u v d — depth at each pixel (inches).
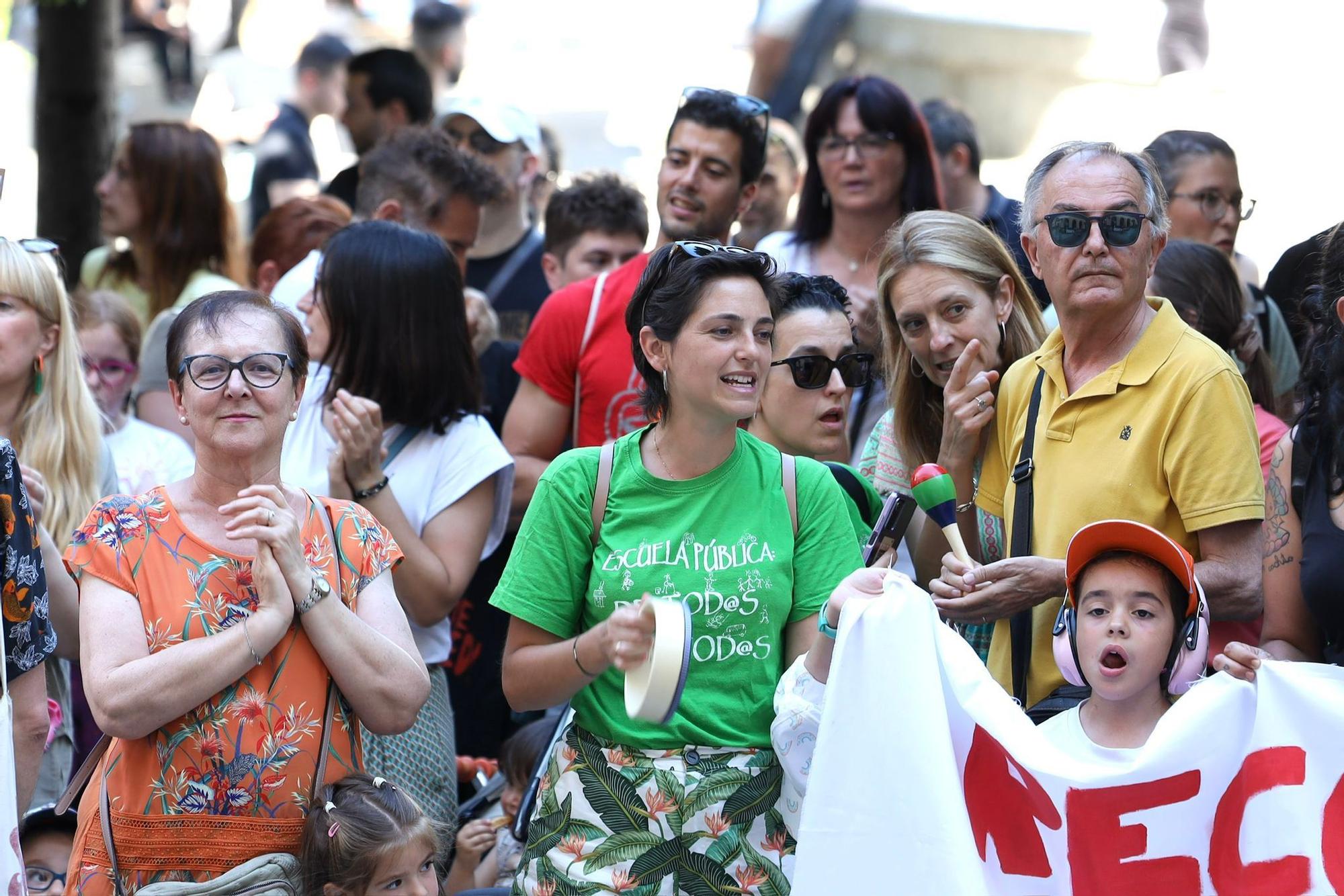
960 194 964.0
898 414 620.4
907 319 601.3
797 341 627.8
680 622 435.2
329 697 499.2
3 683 466.9
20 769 510.9
